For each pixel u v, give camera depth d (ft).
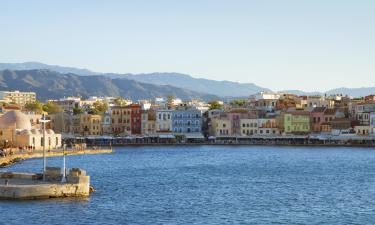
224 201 380.99
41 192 353.72
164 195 403.54
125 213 331.77
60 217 312.71
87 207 339.16
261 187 454.40
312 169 611.47
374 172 579.07
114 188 432.66
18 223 298.15
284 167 636.07
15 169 563.48
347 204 373.40
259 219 323.16
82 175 371.35
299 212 344.69
